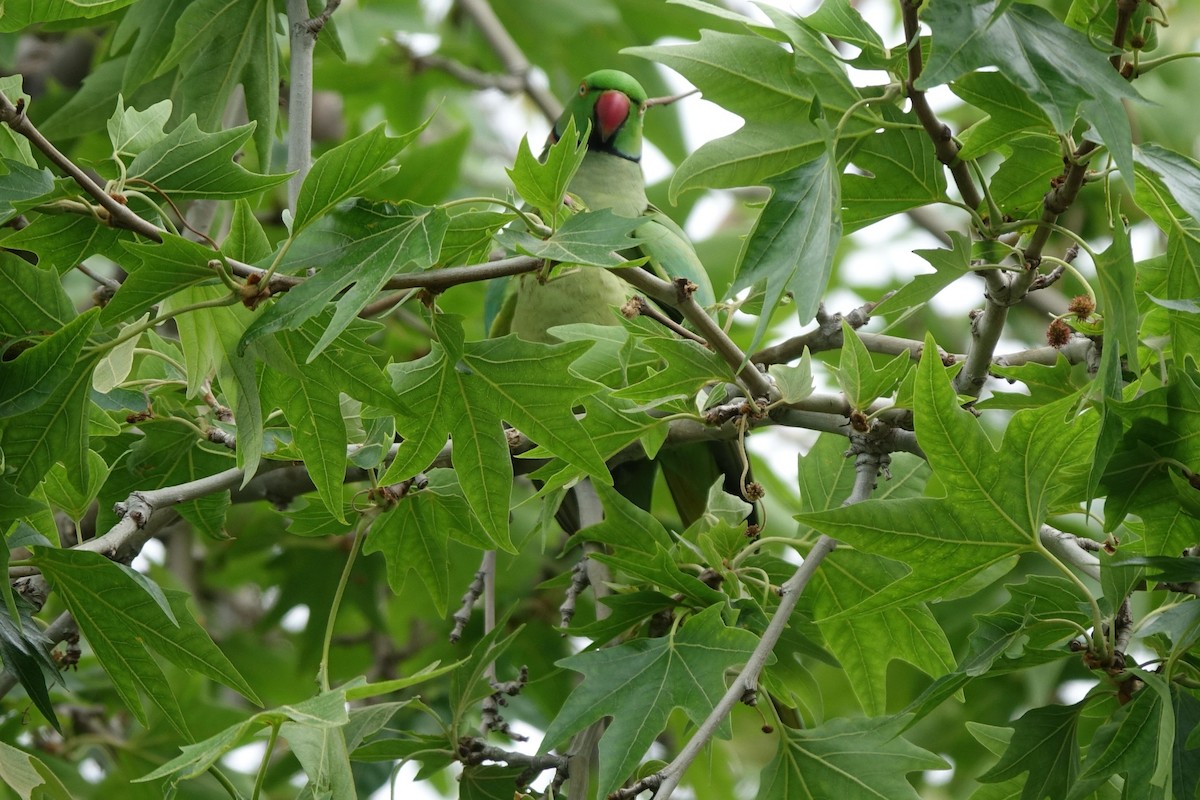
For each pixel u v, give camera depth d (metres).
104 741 8.59
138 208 4.70
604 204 10.10
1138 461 4.55
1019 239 5.29
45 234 4.59
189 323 4.67
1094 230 11.01
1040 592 4.92
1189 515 4.62
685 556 5.84
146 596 4.69
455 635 6.78
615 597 5.65
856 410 5.38
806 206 4.29
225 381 4.73
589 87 10.25
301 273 4.57
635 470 8.38
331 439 4.84
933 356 4.35
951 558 4.60
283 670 10.73
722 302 6.01
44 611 8.86
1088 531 8.80
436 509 5.95
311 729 4.24
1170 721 4.10
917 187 5.25
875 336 6.40
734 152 5.33
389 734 7.00
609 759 4.87
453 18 13.45
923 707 4.85
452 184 10.40
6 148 4.99
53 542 5.27
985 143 4.83
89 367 4.37
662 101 7.00
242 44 6.95
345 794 4.18
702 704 4.95
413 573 9.95
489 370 4.80
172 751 8.67
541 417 4.88
